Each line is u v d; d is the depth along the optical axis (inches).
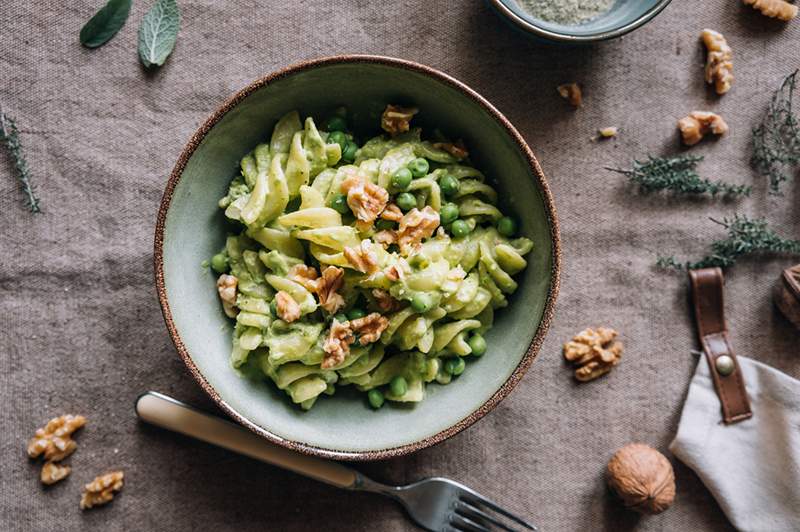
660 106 22.0
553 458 22.1
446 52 21.8
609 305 22.1
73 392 21.4
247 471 21.9
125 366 21.5
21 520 21.4
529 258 19.9
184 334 19.1
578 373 22.0
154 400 21.0
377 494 22.0
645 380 22.2
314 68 18.9
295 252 19.4
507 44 21.8
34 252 21.4
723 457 22.1
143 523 21.6
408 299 18.9
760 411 22.1
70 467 21.5
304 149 19.6
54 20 21.3
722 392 22.0
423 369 19.7
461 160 20.2
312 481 21.9
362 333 19.0
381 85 19.7
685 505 22.4
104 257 21.4
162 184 21.5
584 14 21.3
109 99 21.4
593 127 22.0
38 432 21.2
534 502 22.0
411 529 21.9
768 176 22.3
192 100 21.5
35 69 21.3
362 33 21.7
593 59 21.9
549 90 21.9
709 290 21.9
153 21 21.1
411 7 21.7
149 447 21.6
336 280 19.0
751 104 22.2
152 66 21.4
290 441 19.1
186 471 21.7
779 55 22.2
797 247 21.7
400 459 21.8
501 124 19.1
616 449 22.1
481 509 21.9
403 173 19.3
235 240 19.7
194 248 19.7
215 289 20.0
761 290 22.4
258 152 19.7
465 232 19.8
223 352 19.7
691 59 22.1
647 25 22.0
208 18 21.5
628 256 22.1
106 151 21.4
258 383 19.7
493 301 20.1
